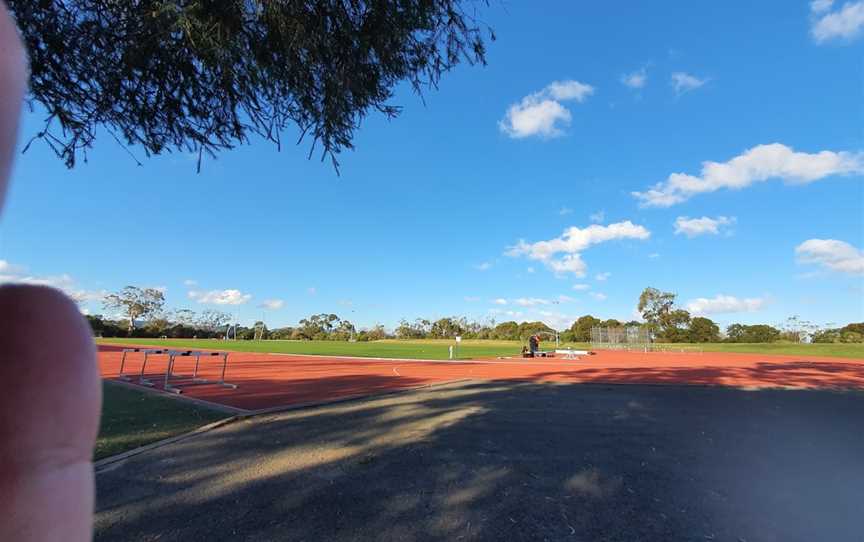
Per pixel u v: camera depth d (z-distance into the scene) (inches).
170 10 98.4
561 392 440.8
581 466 202.5
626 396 417.1
